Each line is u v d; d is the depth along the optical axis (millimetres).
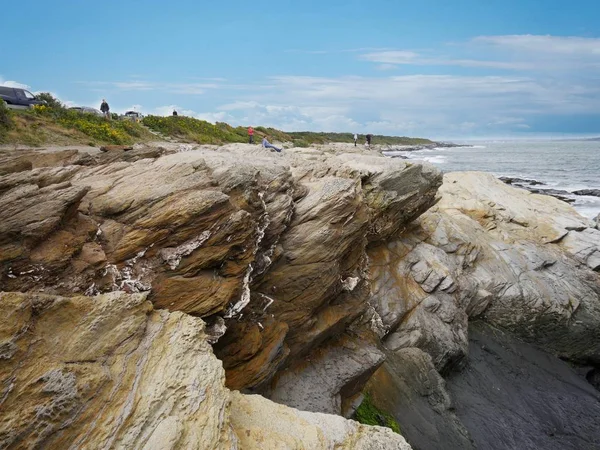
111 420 5410
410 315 19031
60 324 6039
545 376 20281
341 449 7301
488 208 28531
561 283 23625
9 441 4699
